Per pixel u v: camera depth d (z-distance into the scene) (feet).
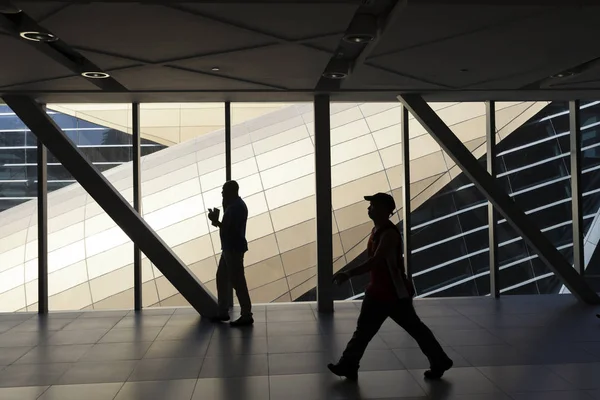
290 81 29.43
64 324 29.63
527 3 17.80
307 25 19.62
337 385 18.75
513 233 36.17
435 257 35.73
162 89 30.99
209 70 26.55
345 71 28.55
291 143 35.17
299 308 32.96
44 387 19.20
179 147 34.73
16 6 17.65
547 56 24.82
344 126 35.86
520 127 36.50
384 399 17.30
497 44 22.62
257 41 21.54
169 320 30.25
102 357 22.97
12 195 33.71
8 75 27.37
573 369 20.15
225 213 28.71
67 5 17.19
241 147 34.86
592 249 36.70
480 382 18.78
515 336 25.49
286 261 34.35
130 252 33.81
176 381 19.57
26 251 33.78
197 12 18.04
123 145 34.35
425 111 34.06
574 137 36.45
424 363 21.16
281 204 34.53
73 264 33.68
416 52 23.85
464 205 35.78
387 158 35.68
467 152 34.24
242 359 22.24
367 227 34.83
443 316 30.12
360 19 21.47
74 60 26.91
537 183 36.52
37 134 31.99
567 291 36.60
